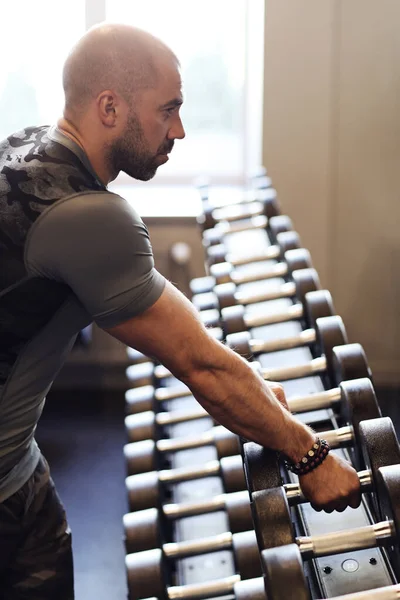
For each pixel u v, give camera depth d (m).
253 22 4.34
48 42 4.48
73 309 1.46
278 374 2.08
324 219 4.23
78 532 3.18
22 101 4.58
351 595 1.36
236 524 1.98
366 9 3.99
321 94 4.09
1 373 1.51
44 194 1.38
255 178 3.55
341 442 1.68
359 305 4.31
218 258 2.92
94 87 1.40
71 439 3.90
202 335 1.42
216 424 2.48
